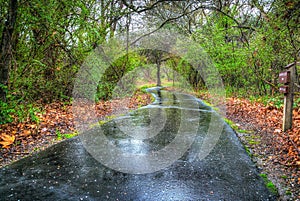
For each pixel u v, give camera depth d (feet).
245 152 10.03
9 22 12.60
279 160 8.96
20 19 13.92
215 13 31.19
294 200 6.32
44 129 13.15
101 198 6.48
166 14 33.24
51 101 20.24
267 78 24.26
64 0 15.31
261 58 21.59
